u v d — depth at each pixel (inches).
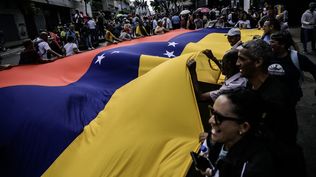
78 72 187.0
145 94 124.4
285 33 122.1
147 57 183.9
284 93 81.7
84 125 127.2
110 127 119.3
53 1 1201.4
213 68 182.1
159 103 119.2
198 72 181.3
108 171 101.9
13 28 1013.2
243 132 58.1
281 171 56.4
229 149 60.7
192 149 102.3
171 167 98.5
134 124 116.0
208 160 76.0
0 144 118.2
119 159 104.3
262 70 85.9
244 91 60.3
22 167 113.7
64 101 138.2
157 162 102.0
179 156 101.1
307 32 396.8
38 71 189.2
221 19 593.9
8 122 124.4
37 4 1128.8
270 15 318.0
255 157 55.5
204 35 280.8
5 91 147.9
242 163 56.2
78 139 119.2
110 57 189.3
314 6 390.0
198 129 109.6
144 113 118.4
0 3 943.7
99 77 179.2
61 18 1419.8
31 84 159.8
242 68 87.2
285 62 121.3
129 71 180.4
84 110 138.3
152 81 128.3
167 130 111.3
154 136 109.7
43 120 124.9
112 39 510.3
